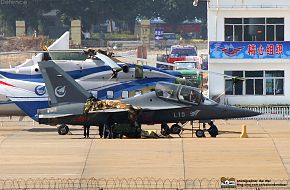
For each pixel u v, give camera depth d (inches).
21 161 5315.0
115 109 6368.1
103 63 7224.4
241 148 5531.5
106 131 6368.1
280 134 6653.5
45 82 6545.3
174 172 5036.9
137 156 5378.9
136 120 6402.6
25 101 7180.1
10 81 7258.9
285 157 5315.0
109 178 4928.6
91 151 5536.4
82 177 4968.0
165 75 7180.1
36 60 7445.9
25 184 4800.7
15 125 7568.9
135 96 6619.1
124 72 7160.4
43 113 6510.8
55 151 5556.1
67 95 6540.4
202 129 6747.1
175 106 6525.6
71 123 6486.2
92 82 7150.6
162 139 5910.4
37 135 6747.1
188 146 5610.2
